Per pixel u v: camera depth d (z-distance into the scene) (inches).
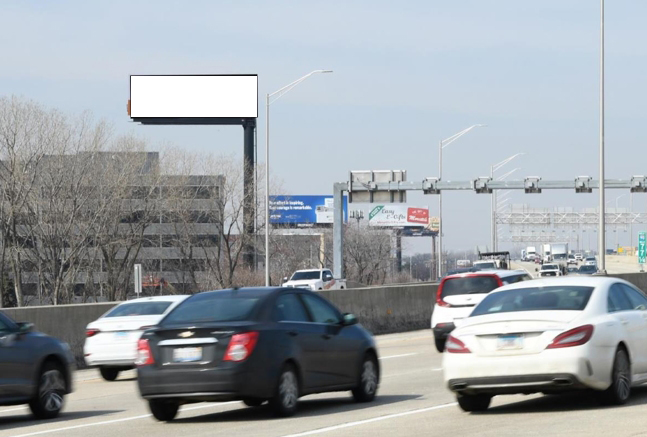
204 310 686.5
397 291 1907.0
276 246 5265.8
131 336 1066.7
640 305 711.7
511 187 2876.5
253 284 4239.7
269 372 660.1
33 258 3713.1
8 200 3415.4
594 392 653.3
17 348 721.6
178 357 658.2
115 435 627.8
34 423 725.3
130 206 3954.2
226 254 4340.6
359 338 765.9
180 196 4072.3
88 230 3619.6
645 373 689.0
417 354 1284.4
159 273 4722.0
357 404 756.6
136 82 4980.3
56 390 756.6
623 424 560.1
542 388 624.1
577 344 616.7
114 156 3784.5
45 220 3533.5
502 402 721.6
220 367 647.1
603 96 2256.4
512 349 628.1
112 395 941.8
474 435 550.9
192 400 661.3
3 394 703.7
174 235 4308.6
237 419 687.7
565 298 655.1
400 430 588.4
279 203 5506.9
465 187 2883.9
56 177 3550.7
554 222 6722.4
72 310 1286.9
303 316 714.8
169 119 4980.3
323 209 7327.8
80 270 4158.5
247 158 4345.5
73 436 630.5
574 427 561.0
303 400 808.9
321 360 714.8
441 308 1278.3
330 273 2940.5
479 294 1261.1
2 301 3449.8
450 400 753.6
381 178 2918.3
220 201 4126.5
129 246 3902.6
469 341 642.2
